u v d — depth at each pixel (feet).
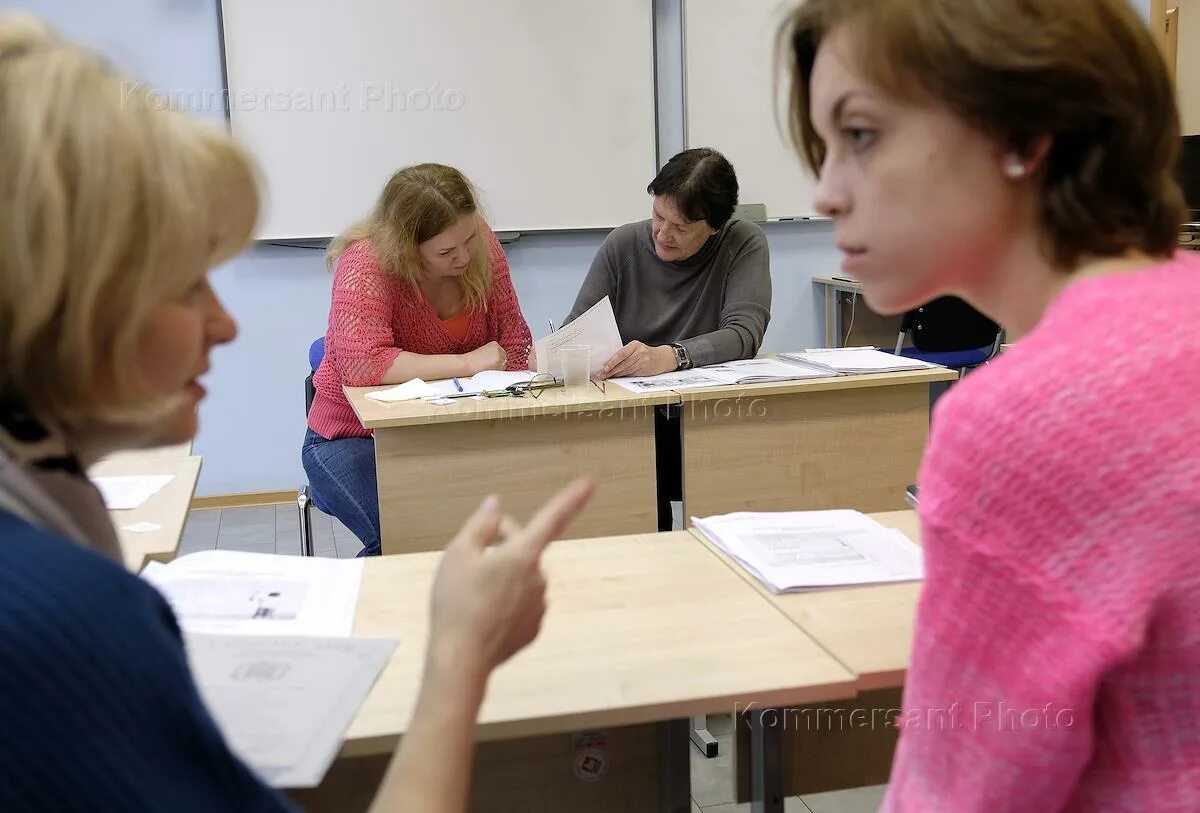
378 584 4.13
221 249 2.18
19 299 1.71
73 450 2.09
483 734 3.03
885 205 2.15
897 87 2.06
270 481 13.76
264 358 13.43
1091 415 1.84
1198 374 1.84
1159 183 2.13
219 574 4.12
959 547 1.99
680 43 13.69
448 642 2.28
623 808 4.23
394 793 2.07
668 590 4.04
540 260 13.92
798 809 6.48
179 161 1.86
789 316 14.83
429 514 7.21
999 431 1.93
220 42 12.45
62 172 1.71
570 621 3.75
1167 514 1.79
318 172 12.99
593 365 8.18
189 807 1.57
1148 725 1.92
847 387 7.76
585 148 13.67
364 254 8.36
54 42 1.88
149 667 1.56
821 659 3.39
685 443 7.60
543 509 2.50
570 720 3.08
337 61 12.81
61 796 1.40
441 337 8.74
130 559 4.55
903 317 12.68
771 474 7.80
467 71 13.17
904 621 3.66
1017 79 1.95
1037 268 2.18
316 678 3.24
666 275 9.52
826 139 2.25
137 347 1.90
